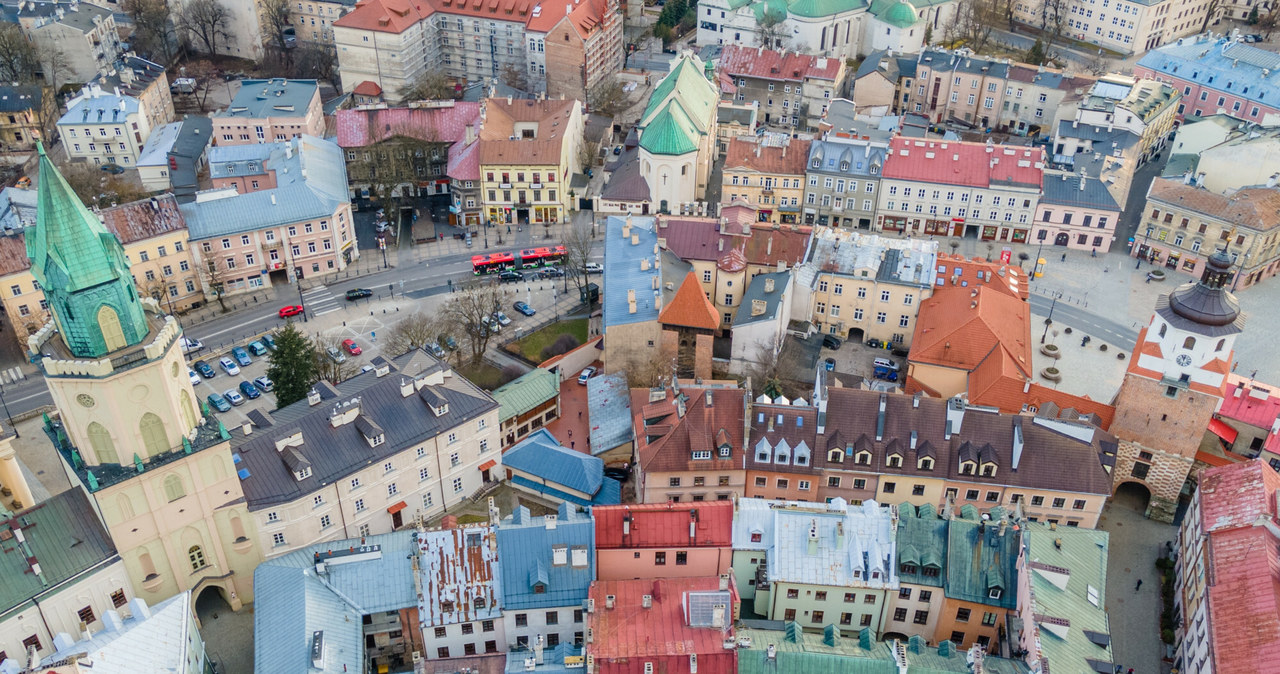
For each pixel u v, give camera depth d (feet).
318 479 397.80
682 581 357.41
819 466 428.56
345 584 364.38
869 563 370.32
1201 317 407.64
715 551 382.22
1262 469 398.83
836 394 433.89
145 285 606.96
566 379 562.66
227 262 638.94
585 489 447.01
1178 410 427.74
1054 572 347.56
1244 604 346.95
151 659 325.42
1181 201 637.30
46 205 304.91
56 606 351.46
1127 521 452.35
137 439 347.56
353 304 638.94
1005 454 421.18
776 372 515.50
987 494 424.87
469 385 455.22
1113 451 422.41
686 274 562.66
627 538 380.58
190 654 340.80
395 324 613.11
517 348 585.63
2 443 392.47
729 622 338.75
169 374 344.28
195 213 629.10
